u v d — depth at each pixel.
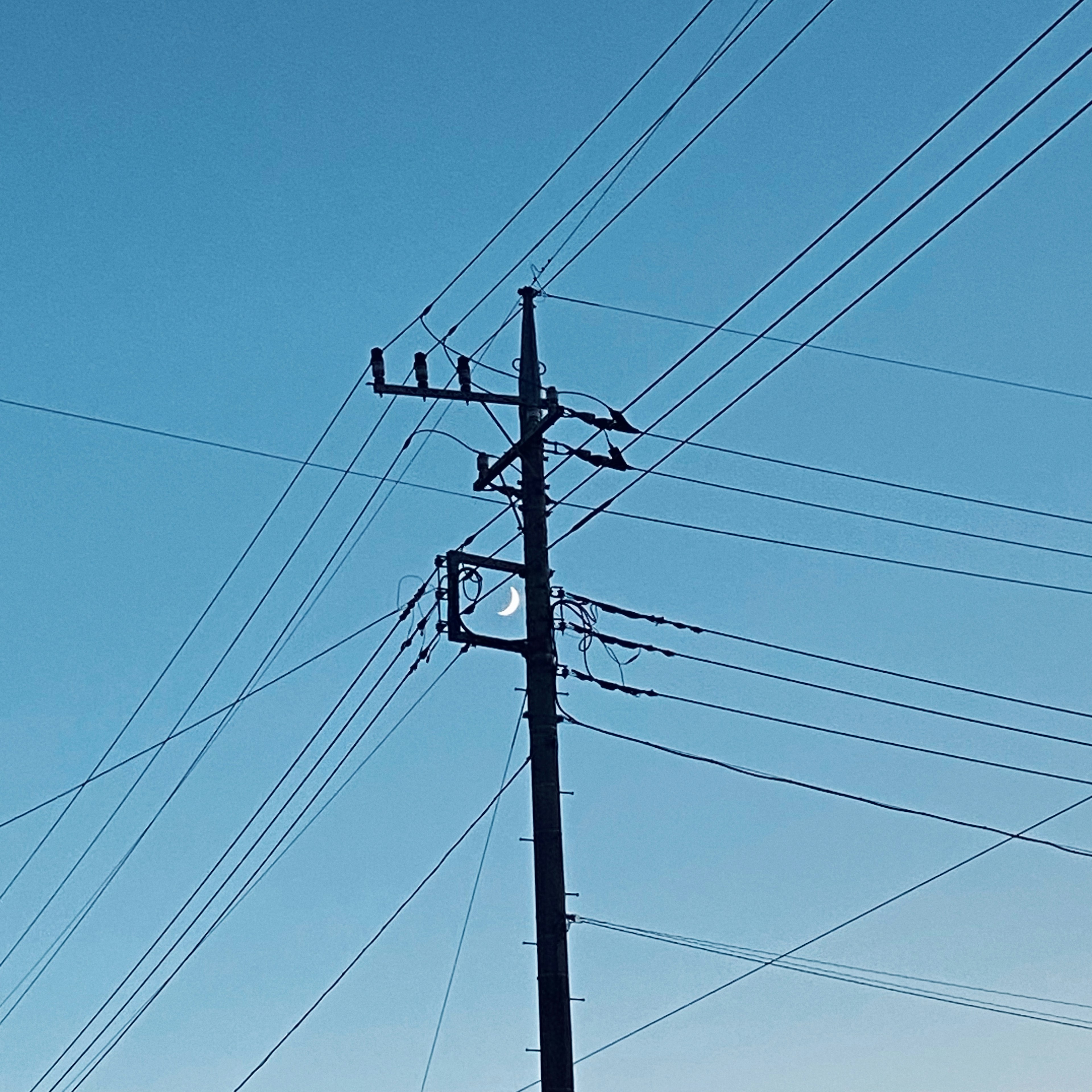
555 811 21.39
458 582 22.44
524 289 23.59
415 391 23.09
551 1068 20.20
